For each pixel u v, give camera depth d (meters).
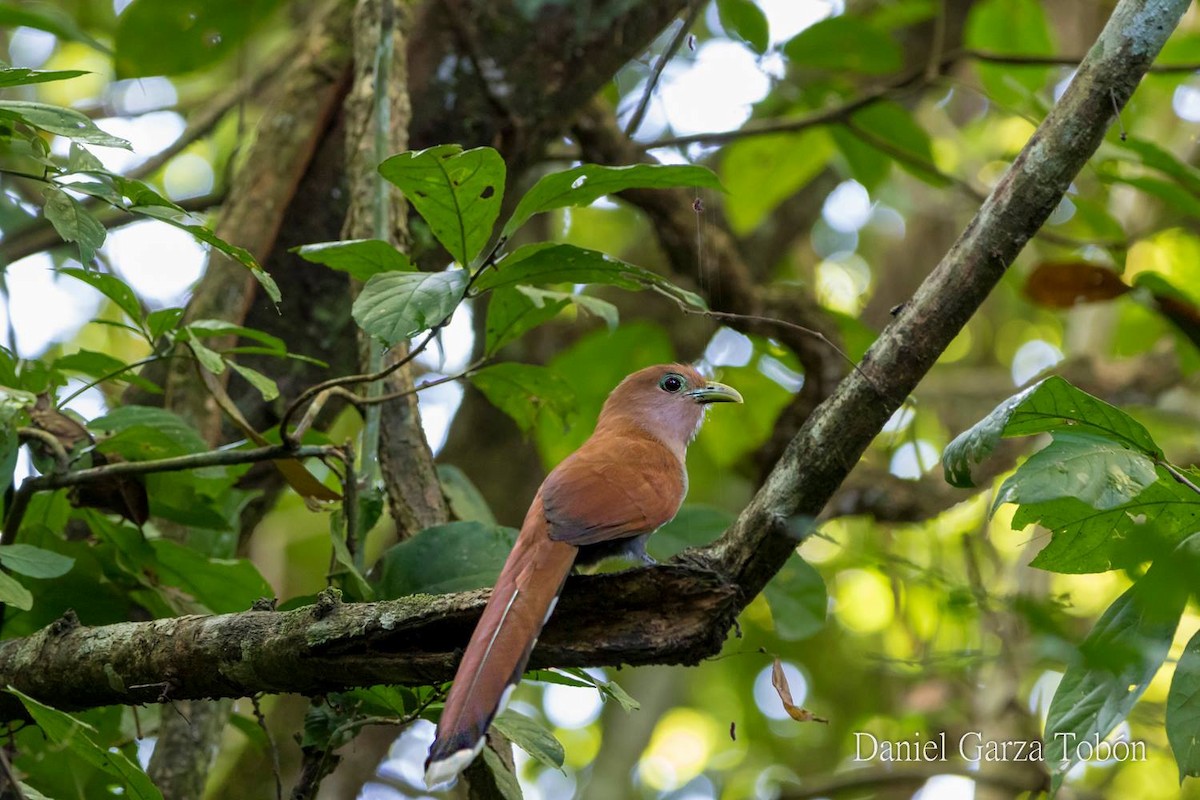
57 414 8.40
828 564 17.53
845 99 14.97
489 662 6.12
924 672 14.87
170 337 8.22
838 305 21.42
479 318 15.14
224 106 14.33
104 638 7.04
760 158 16.09
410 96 10.95
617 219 20.36
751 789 19.23
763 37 13.57
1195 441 16.33
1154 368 15.61
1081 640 6.01
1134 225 17.36
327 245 7.57
